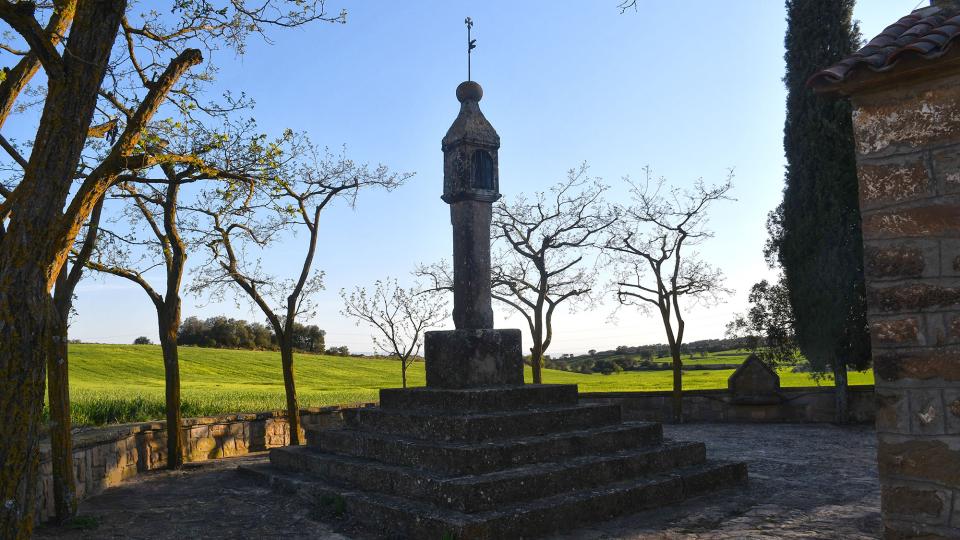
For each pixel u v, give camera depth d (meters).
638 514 7.67
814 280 15.95
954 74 4.36
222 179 9.79
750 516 7.42
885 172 4.59
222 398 19.69
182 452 11.78
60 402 7.79
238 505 8.59
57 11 7.04
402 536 6.92
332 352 59.56
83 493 9.05
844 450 12.02
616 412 9.63
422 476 7.41
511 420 8.41
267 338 59.22
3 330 4.66
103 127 8.40
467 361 9.48
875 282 4.61
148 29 8.82
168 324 11.80
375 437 8.94
